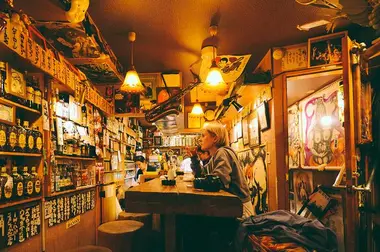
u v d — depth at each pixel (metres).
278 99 3.63
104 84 4.23
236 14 2.87
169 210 1.49
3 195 1.82
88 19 2.73
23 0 2.14
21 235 2.05
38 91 2.30
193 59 4.03
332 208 3.24
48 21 2.43
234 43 3.58
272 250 1.31
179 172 3.58
